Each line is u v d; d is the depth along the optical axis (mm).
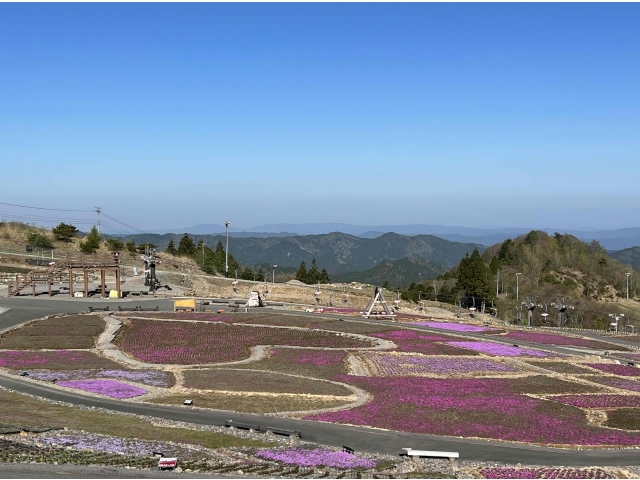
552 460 44500
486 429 51781
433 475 39781
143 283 155750
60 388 61344
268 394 61844
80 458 37344
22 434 41625
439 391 65562
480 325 121812
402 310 145750
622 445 48719
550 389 68938
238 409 55750
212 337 93562
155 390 62281
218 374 70875
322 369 75500
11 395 56688
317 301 153875
